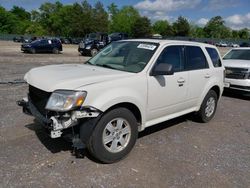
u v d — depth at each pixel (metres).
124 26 106.12
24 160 4.05
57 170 3.84
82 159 4.18
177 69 5.19
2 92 7.93
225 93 9.98
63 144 4.61
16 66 13.99
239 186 3.76
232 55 10.73
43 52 26.09
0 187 3.40
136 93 4.29
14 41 57.22
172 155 4.53
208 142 5.19
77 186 3.52
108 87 3.94
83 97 3.69
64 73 4.25
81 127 3.85
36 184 3.51
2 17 102.56
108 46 5.57
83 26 90.44
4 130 5.08
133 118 4.27
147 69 4.54
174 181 3.76
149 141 5.04
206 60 6.03
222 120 6.65
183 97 5.35
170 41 5.18
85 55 24.92
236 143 5.23
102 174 3.82
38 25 110.12
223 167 4.24
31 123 5.47
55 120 3.68
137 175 3.85
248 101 9.05
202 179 3.86
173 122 6.22
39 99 4.11
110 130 4.04
